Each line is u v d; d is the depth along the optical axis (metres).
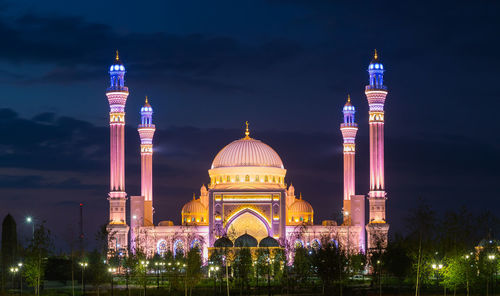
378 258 165.00
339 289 150.75
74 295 149.25
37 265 143.62
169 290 157.25
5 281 150.50
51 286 169.38
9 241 140.38
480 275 137.75
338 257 146.50
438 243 140.25
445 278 135.12
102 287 166.50
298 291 157.62
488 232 141.50
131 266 169.75
